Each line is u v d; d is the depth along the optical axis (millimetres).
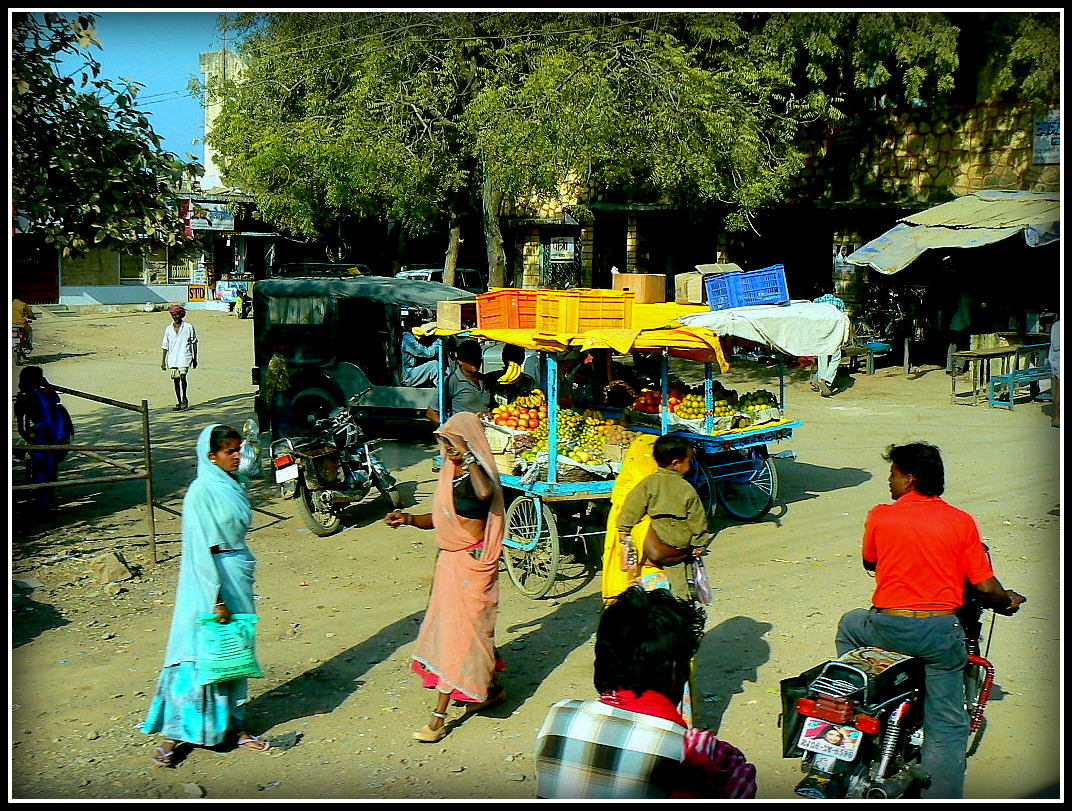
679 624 2885
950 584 4305
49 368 21328
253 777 4867
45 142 8844
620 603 2939
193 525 4977
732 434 9094
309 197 22344
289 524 9836
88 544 8898
